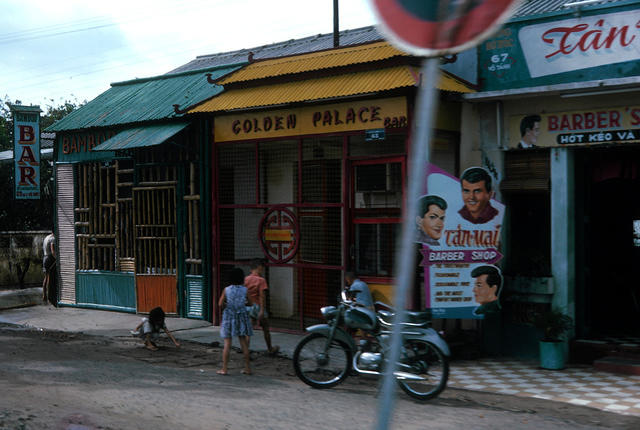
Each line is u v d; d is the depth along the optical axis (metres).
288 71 11.84
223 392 7.81
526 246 10.87
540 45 10.10
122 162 14.80
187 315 13.69
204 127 13.30
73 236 15.76
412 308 10.39
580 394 8.27
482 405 7.61
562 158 10.05
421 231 9.77
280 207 12.15
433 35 2.11
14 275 20.77
